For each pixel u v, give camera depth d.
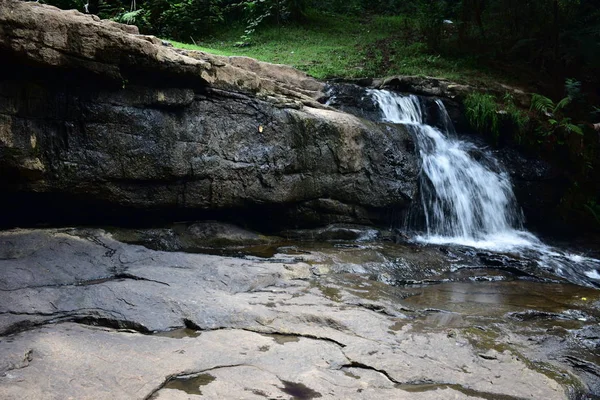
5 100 5.83
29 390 3.29
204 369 3.82
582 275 8.02
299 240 8.27
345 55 13.52
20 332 4.25
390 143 9.09
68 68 5.94
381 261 7.32
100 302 4.86
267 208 8.20
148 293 5.06
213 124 7.46
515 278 7.50
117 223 7.27
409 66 13.03
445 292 6.52
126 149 6.71
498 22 14.93
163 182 7.15
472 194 9.98
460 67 13.32
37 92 6.03
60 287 5.05
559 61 13.68
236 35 14.88
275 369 3.90
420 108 10.84
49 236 6.18
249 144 7.78
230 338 4.41
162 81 6.85
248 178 7.79
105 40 6.02
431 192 9.51
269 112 7.95
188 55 7.33
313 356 4.15
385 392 3.66
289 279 6.20
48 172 6.23
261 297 5.43
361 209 8.88
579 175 11.27
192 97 7.16
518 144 11.08
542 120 11.33
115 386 3.46
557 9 13.71
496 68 13.52
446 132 10.90
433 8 15.39
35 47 5.59
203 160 7.37
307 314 4.96
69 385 3.41
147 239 7.12
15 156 5.93
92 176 6.52
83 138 6.41
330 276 6.47
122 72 6.45
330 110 9.23
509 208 10.46
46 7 5.88
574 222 11.05
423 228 9.52
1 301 4.64
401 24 17.36
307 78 10.39
